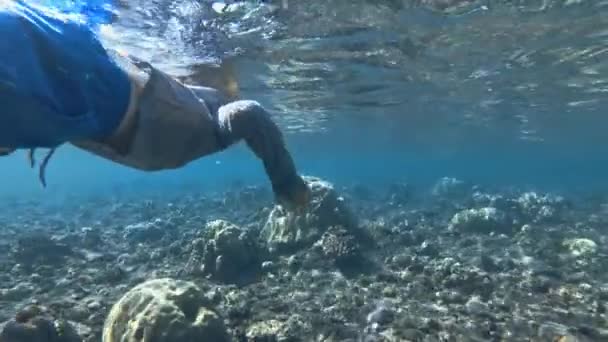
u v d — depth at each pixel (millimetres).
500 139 57688
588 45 16406
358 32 14250
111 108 1817
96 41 1899
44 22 1720
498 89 24469
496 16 13031
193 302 6371
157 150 1992
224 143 2160
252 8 11648
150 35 13516
